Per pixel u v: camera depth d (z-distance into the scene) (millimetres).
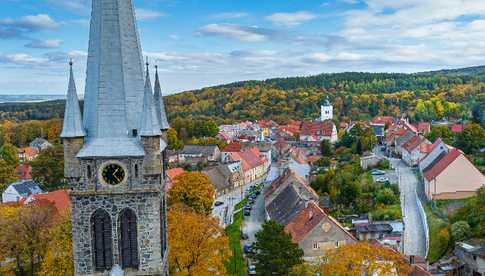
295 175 121438
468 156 138500
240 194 157375
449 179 108625
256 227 114125
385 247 66812
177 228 62875
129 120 34312
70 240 67250
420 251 83500
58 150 158875
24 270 77562
